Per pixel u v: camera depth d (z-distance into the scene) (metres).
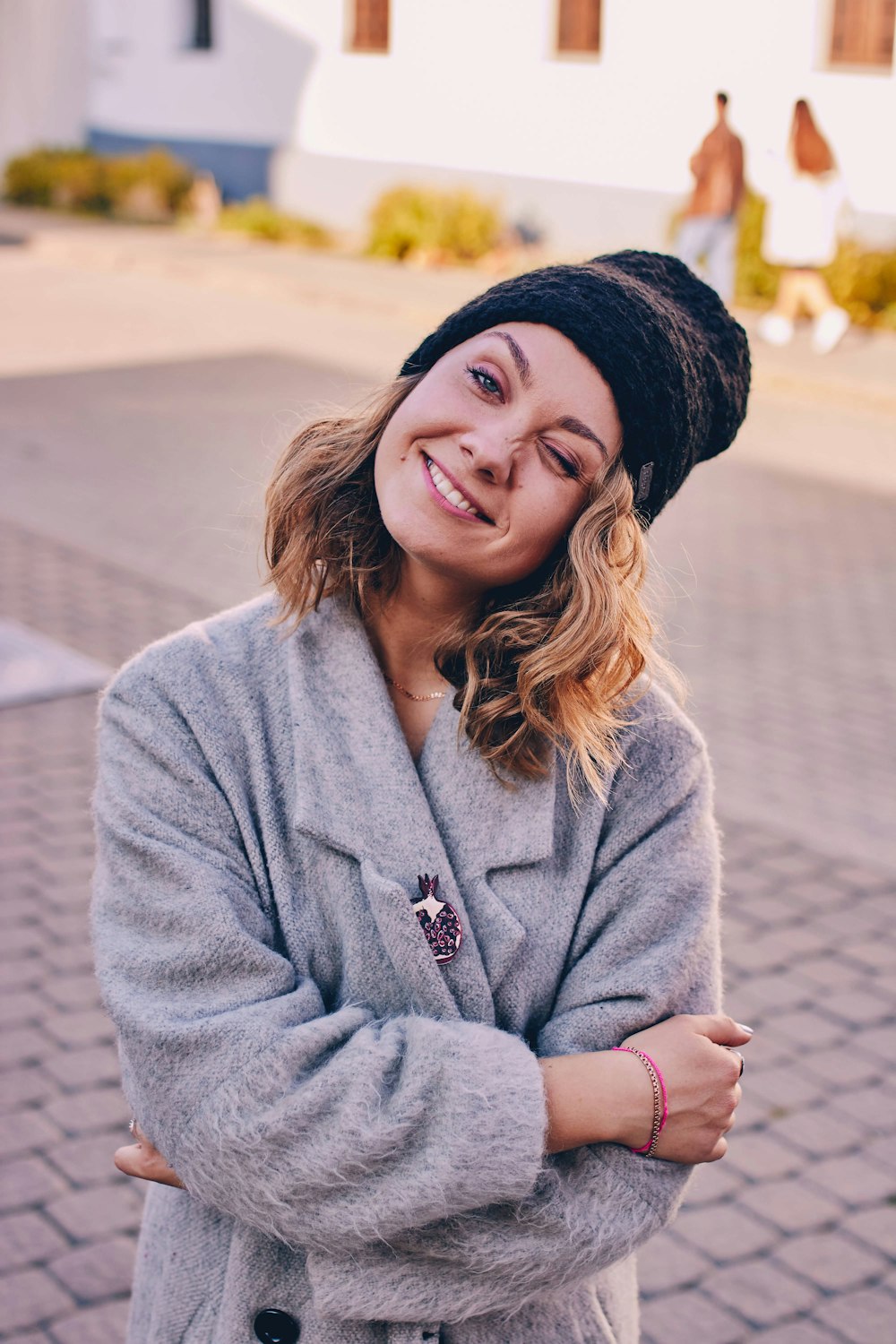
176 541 7.86
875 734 5.90
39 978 3.95
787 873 4.76
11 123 23.70
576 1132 1.32
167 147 21.77
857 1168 3.41
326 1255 1.32
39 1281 2.94
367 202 19.19
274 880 1.39
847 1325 2.96
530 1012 1.42
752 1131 3.53
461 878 1.42
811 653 6.77
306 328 14.44
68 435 10.01
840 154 14.73
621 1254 1.33
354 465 1.45
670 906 1.44
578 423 1.34
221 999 1.33
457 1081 1.24
